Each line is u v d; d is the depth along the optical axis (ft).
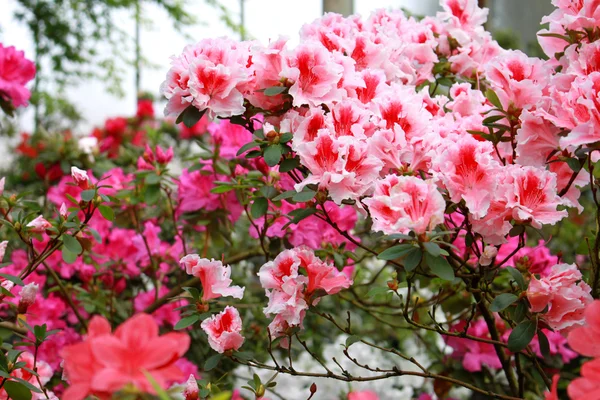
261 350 8.45
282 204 6.14
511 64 4.53
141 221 7.98
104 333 2.76
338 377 4.86
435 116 5.33
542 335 4.32
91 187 5.08
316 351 9.23
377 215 3.88
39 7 20.08
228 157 6.58
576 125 4.09
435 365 7.88
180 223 7.70
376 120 4.60
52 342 6.99
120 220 7.60
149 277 8.24
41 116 19.83
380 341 9.64
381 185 3.95
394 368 4.92
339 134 4.57
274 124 4.85
